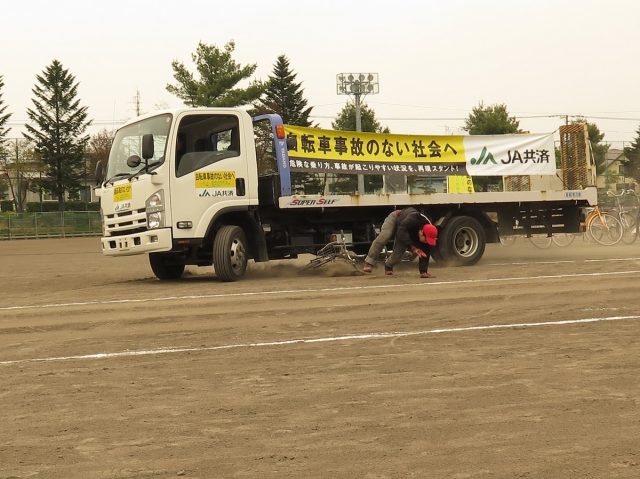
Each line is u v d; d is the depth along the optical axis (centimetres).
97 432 516
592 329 868
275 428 514
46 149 7412
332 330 908
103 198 1570
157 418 546
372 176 1814
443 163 1903
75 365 748
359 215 1672
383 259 1669
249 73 6262
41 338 916
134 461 455
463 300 1114
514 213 1833
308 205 1569
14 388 655
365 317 995
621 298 1100
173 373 698
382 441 480
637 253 2011
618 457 442
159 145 1487
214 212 1500
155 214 1466
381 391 607
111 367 732
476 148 1942
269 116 1589
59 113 7431
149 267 2184
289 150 1680
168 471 437
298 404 575
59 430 523
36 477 433
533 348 768
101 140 8444
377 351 775
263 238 1561
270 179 1588
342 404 571
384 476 420
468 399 576
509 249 2259
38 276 1953
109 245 1558
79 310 1124
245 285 1412
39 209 7769
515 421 515
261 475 427
